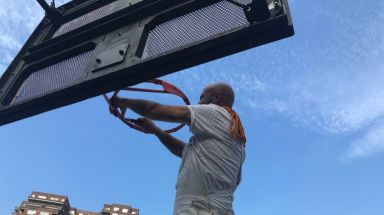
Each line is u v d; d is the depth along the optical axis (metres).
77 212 56.53
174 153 2.72
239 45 2.16
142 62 2.33
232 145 2.13
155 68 2.35
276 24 2.04
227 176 2.02
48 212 52.09
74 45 2.94
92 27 2.97
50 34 3.34
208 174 1.96
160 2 2.69
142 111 2.31
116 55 2.52
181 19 2.53
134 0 2.98
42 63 3.01
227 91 2.47
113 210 59.09
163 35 2.53
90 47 2.84
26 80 3.03
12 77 3.04
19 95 2.95
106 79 2.44
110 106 2.58
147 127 2.76
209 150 2.05
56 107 2.71
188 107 2.17
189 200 1.90
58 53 2.96
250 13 2.07
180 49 2.24
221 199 1.93
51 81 2.83
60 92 2.58
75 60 2.86
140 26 2.65
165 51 2.40
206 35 2.31
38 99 2.67
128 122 2.72
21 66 3.10
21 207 51.94
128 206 59.94
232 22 2.25
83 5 3.41
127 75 2.41
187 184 1.97
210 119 2.15
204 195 1.91
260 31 2.08
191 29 2.41
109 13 3.07
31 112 2.79
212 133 2.09
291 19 2.05
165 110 2.20
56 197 54.22
